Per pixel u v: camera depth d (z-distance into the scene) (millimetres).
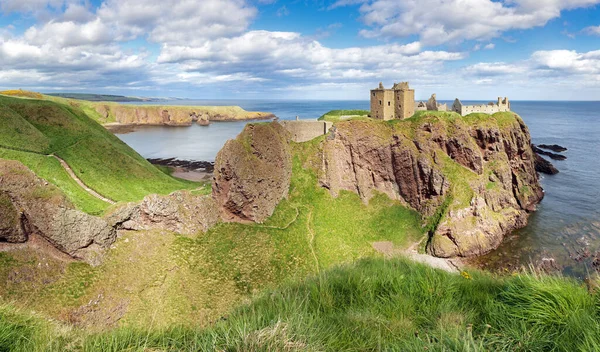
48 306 35344
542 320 8875
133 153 111688
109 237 43844
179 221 51969
